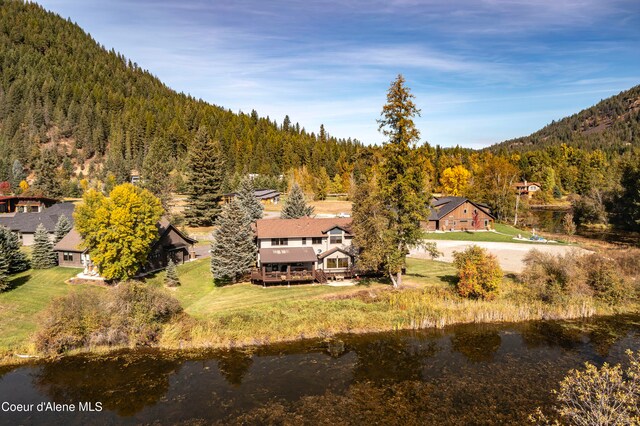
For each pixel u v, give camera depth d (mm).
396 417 20156
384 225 39031
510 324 33812
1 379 24625
